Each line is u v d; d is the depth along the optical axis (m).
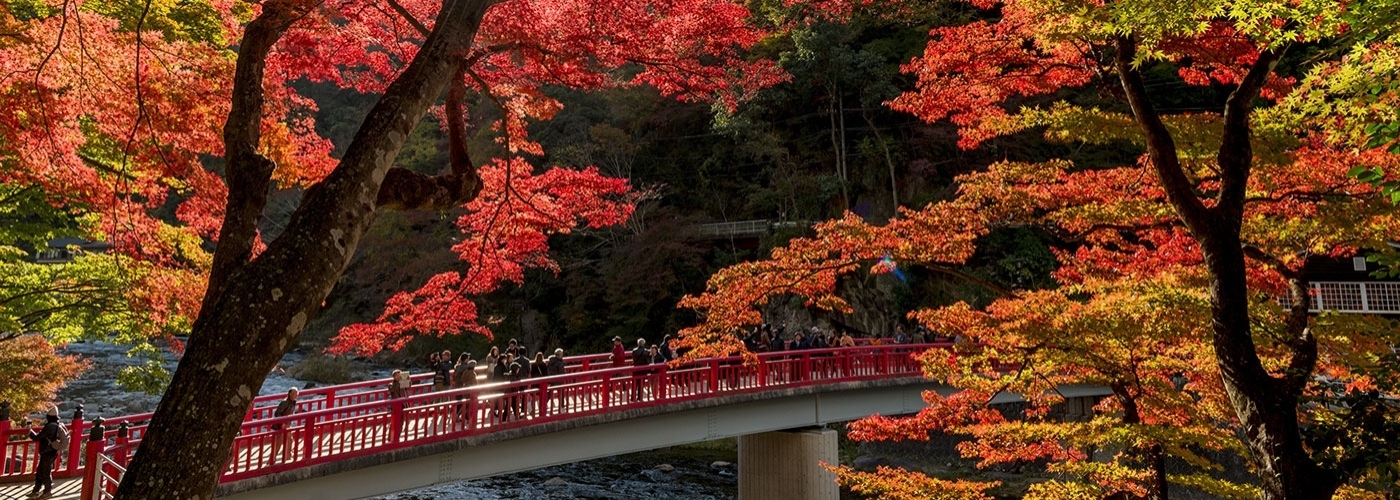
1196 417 7.64
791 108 35.34
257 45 4.96
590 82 8.73
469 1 5.18
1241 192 6.12
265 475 9.78
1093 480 10.38
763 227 34.75
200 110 8.08
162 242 9.24
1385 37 4.74
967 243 8.37
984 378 8.77
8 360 13.16
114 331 12.67
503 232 9.77
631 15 8.37
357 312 39.75
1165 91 29.66
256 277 3.79
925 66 9.37
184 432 3.46
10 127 7.19
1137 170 8.49
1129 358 7.47
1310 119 6.80
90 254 11.83
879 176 33.06
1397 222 6.43
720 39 9.09
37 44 7.21
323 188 4.17
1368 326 6.66
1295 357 6.42
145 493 3.34
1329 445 5.65
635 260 32.94
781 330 18.33
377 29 8.88
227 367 3.58
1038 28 7.73
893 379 18.39
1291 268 7.40
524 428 12.62
